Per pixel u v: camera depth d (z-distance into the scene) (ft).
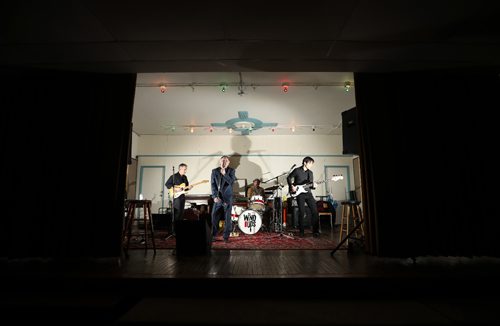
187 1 6.65
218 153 23.94
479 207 8.61
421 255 8.51
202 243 9.41
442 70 9.73
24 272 6.93
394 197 8.91
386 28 7.63
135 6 6.78
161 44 8.34
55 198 8.75
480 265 7.83
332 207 20.88
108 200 8.91
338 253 9.69
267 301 6.21
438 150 9.05
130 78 10.00
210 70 9.99
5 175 8.75
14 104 9.33
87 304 5.87
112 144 9.31
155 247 10.77
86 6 6.73
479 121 9.17
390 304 6.10
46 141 9.09
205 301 6.17
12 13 6.91
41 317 5.76
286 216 20.01
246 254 9.55
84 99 9.61
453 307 5.93
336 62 9.39
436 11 6.96
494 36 7.89
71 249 8.54
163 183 23.49
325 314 5.53
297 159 23.76
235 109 17.46
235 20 7.32
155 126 21.45
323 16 7.16
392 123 9.46
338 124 20.68
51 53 8.69
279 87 14.10
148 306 5.85
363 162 9.41
